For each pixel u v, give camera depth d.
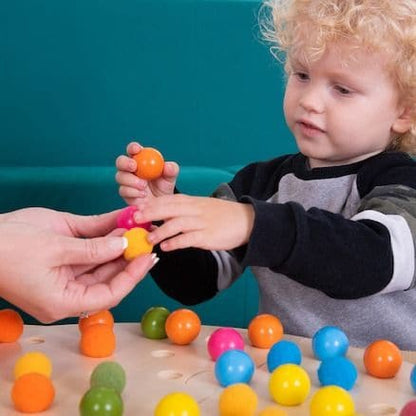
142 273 1.02
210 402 0.90
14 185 1.89
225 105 2.17
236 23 2.16
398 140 1.38
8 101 2.08
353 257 1.08
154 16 2.13
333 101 1.29
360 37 1.25
